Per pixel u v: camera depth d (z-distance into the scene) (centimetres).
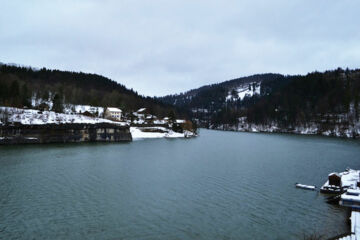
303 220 3094
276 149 9469
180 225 2892
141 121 17525
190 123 17900
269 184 4591
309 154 8194
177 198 3756
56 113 12025
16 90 12850
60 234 2597
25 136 9112
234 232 2761
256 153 8344
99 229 2733
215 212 3288
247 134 18775
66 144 9381
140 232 2700
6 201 3397
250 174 5316
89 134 10538
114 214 3125
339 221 3070
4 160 5919
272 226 2920
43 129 9500
